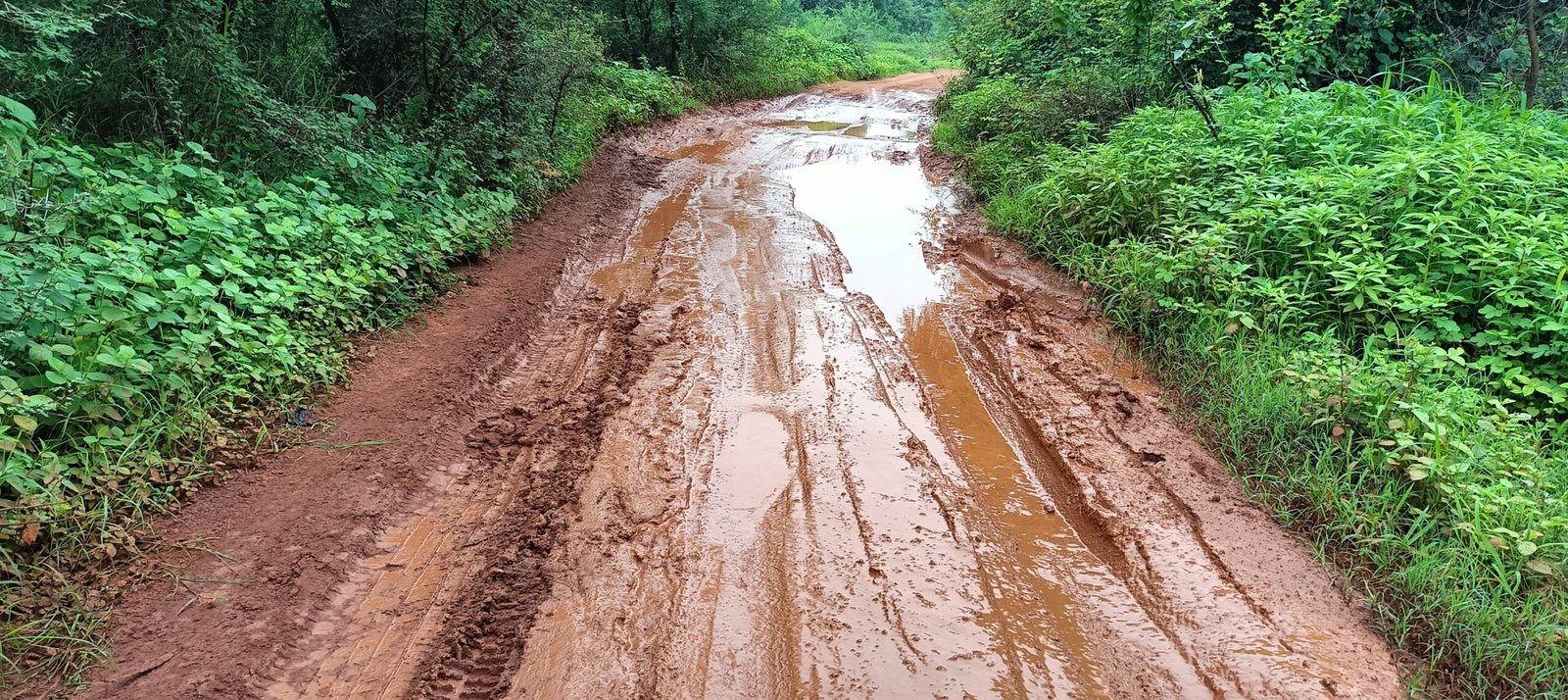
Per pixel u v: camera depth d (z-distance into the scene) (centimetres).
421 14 811
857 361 561
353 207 636
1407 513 373
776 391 519
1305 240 558
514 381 534
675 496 412
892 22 4025
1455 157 574
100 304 411
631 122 1400
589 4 1728
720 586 351
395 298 595
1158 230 672
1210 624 332
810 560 368
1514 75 952
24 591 313
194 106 618
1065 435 469
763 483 423
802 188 1058
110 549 336
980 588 354
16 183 454
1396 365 436
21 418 334
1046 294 673
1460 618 315
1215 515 395
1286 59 894
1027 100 1066
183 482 382
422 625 329
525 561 366
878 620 334
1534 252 487
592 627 328
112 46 605
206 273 498
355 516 385
